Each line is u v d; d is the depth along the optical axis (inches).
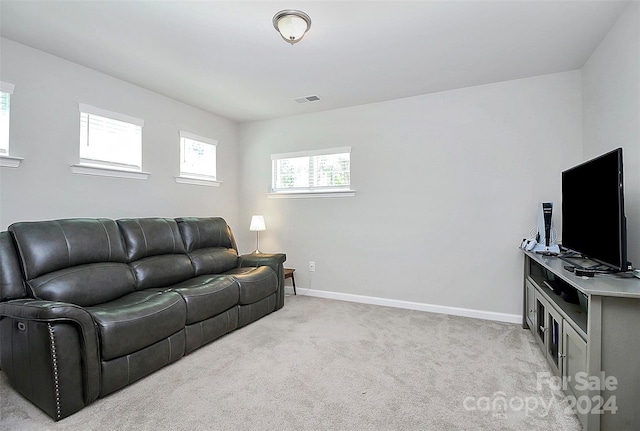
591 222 77.9
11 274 82.1
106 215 120.6
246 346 103.0
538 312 100.8
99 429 64.2
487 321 125.4
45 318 65.9
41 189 102.2
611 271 71.9
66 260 90.8
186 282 116.5
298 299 158.4
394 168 144.9
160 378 83.7
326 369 87.7
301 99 144.5
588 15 81.6
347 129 155.2
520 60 106.9
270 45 96.7
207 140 163.5
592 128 103.4
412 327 118.8
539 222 110.7
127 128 128.5
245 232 183.8
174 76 120.3
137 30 88.9
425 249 139.0
